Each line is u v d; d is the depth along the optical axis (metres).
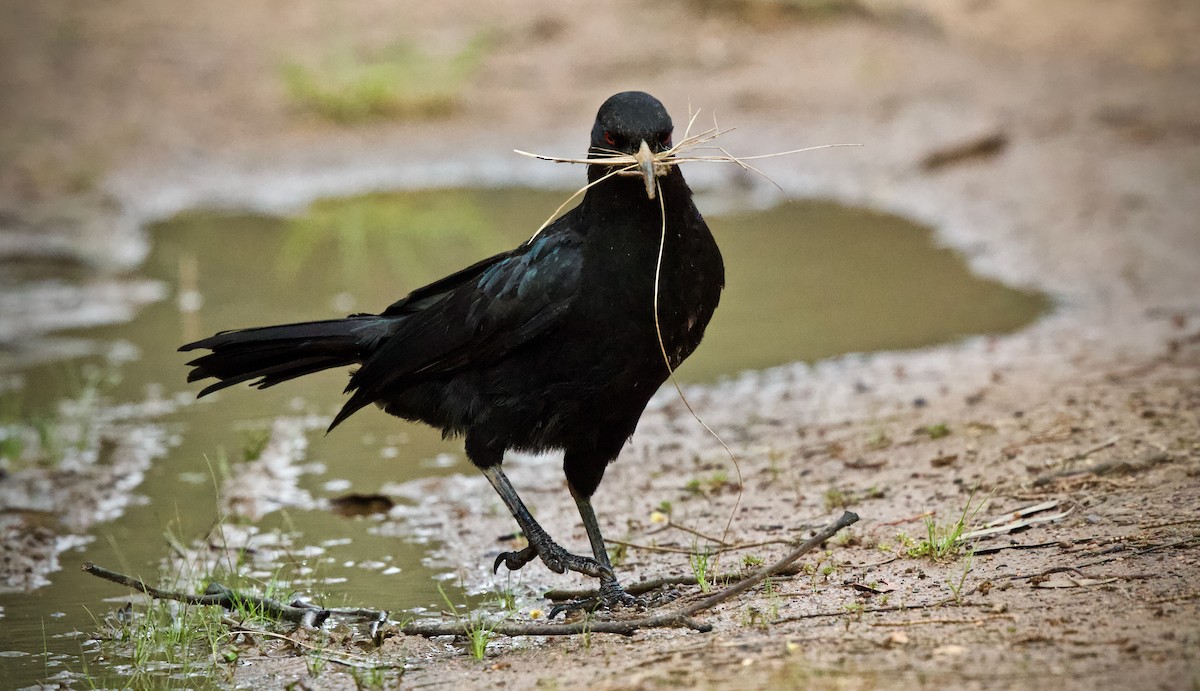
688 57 29.91
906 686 5.82
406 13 33.44
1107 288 15.85
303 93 27.70
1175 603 6.68
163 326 16.09
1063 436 10.33
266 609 8.30
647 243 7.82
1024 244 17.95
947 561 8.05
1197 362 12.38
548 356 8.04
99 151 24.72
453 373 8.38
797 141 24.39
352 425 13.17
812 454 11.22
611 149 7.85
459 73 28.61
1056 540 8.09
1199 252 16.64
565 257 7.95
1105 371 12.47
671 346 8.06
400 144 25.94
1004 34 29.78
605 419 8.27
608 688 6.21
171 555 10.03
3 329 16.09
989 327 14.89
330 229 20.78
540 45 31.31
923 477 10.06
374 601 8.96
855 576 8.00
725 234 19.67
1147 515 8.23
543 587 9.16
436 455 12.31
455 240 19.78
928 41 29.86
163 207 22.19
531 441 8.30
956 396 12.33
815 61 29.05
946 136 23.16
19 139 25.19
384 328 8.82
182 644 8.02
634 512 10.45
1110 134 22.30
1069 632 6.39
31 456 12.25
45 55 30.45
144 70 29.77
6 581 9.55
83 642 8.34
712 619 7.48
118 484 11.53
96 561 9.95
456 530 10.45
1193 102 23.73
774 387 13.48
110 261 18.80
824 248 18.72
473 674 7.05
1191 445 9.53
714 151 24.17
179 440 12.67
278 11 33.94
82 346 15.51
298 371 9.10
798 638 6.71
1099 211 18.67
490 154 25.22
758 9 31.69
